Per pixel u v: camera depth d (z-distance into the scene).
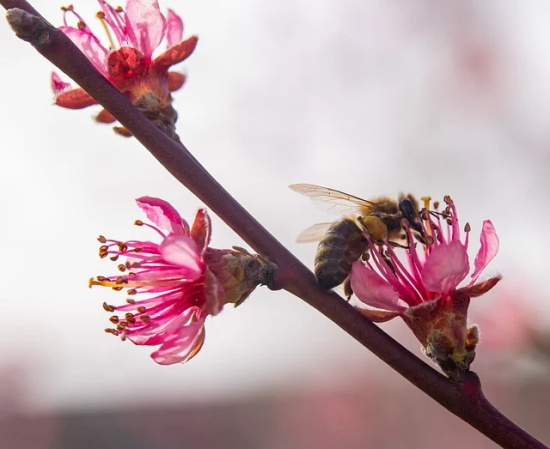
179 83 0.24
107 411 0.47
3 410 0.48
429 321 0.22
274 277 0.22
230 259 0.22
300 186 0.25
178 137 0.23
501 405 0.37
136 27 0.23
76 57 0.23
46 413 0.48
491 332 0.32
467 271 0.22
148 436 0.46
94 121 0.24
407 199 0.25
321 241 0.24
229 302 0.22
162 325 0.23
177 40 0.24
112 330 0.23
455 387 0.22
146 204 0.22
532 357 0.31
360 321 0.22
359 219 0.24
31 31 0.22
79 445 0.47
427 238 0.23
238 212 0.23
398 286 0.23
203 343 0.22
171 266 0.23
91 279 0.23
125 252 0.23
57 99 0.23
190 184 0.23
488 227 0.23
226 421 0.46
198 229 0.22
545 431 0.36
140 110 0.23
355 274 0.22
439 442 0.42
